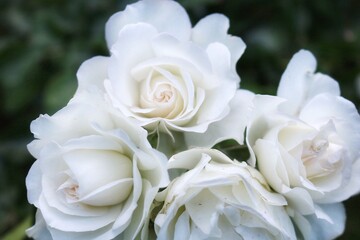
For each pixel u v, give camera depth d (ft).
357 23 1.65
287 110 1.03
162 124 0.96
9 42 1.64
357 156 0.99
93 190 0.91
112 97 0.94
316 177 0.99
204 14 1.59
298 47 1.57
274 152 0.94
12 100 1.59
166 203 0.91
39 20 1.60
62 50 1.59
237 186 0.93
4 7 1.71
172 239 0.94
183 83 0.97
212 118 0.96
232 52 1.05
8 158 1.58
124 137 0.89
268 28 1.57
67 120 0.94
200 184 0.88
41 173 0.95
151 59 0.97
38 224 1.00
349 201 1.50
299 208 0.98
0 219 1.54
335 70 1.57
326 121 0.99
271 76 1.53
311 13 1.61
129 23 1.04
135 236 0.92
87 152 0.92
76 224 0.93
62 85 1.47
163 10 1.04
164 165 0.89
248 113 0.98
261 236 0.95
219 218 0.96
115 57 0.96
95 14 1.60
